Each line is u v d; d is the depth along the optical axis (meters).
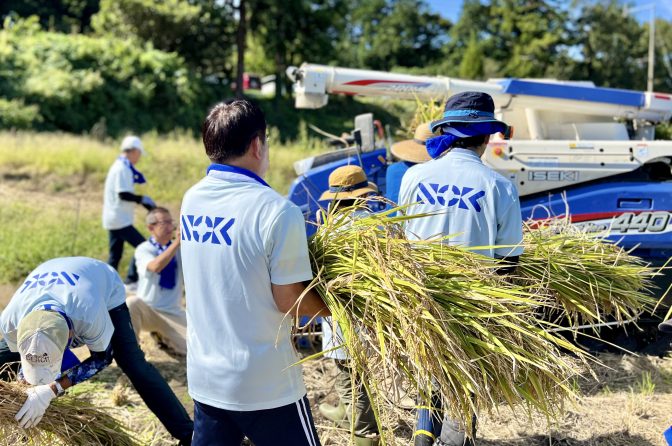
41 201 11.81
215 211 2.42
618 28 55.34
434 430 3.13
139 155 7.49
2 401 3.00
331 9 41.31
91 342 3.28
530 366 2.70
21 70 27.50
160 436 3.97
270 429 2.47
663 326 3.20
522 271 3.43
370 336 2.53
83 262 3.51
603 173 5.19
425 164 3.22
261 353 2.42
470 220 3.02
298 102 6.61
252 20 39.81
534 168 5.14
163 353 5.53
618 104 6.25
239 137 2.44
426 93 6.43
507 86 6.14
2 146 14.76
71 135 23.56
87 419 3.34
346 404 3.58
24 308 3.17
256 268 2.37
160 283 5.39
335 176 3.64
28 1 46.66
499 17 59.94
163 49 37.75
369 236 2.63
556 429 3.97
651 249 5.24
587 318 3.64
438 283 2.65
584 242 3.80
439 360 2.46
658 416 4.17
